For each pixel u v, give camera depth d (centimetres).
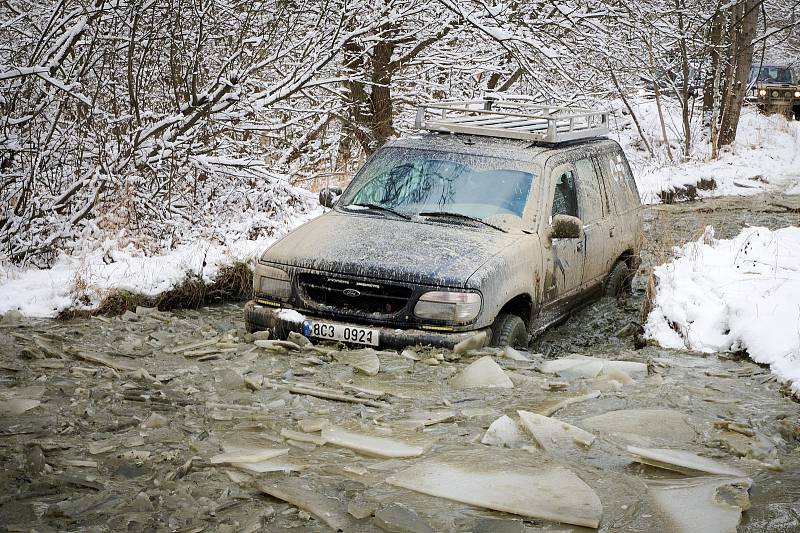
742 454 506
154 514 407
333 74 1484
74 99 1106
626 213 978
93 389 574
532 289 749
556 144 870
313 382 618
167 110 1223
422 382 621
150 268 908
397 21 1389
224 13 1259
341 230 748
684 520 419
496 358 679
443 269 682
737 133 2814
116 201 1056
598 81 1780
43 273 899
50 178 1096
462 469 466
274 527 405
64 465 458
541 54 1311
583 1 1448
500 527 405
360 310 695
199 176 1255
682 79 2645
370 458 488
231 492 436
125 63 1183
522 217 770
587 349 801
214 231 1112
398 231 743
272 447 494
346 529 404
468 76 1681
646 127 2839
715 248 948
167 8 1098
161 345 707
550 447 501
